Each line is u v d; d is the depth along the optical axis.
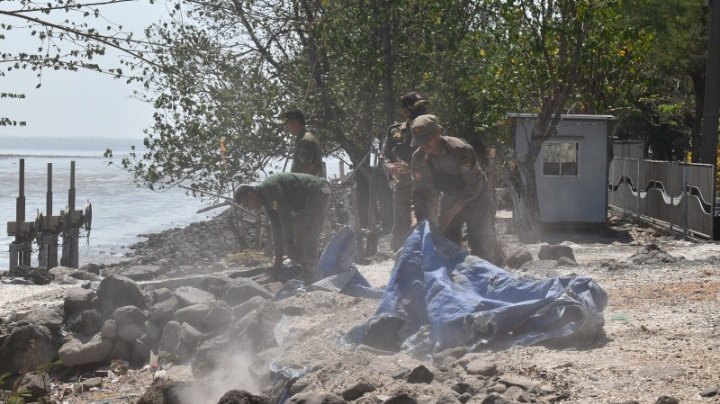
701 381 6.07
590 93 24.50
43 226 22.61
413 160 8.86
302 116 12.23
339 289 10.05
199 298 9.71
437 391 6.02
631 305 8.75
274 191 10.77
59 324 9.66
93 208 47.16
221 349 8.34
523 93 22.97
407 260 7.92
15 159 163.75
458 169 8.70
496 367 6.48
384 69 21.97
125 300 9.84
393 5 21.53
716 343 7.06
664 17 26.91
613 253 14.89
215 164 20.31
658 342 7.16
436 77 23.17
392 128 12.14
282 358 7.33
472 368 6.47
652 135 46.19
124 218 41.78
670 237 19.72
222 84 19.62
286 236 10.91
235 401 5.98
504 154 25.23
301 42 22.06
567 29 20.05
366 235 14.91
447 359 6.94
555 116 20.19
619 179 25.89
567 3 20.11
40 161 148.88
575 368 6.50
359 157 23.28
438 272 7.76
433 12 22.14
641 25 26.83
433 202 9.58
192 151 20.58
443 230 8.88
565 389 6.04
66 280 14.31
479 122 23.67
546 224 21.11
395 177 11.62
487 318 7.23
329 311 9.20
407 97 11.48
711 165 18.00
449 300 7.46
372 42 22.50
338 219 16.83
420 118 8.66
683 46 27.25
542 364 6.62
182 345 9.08
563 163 21.06
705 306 8.52
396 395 5.81
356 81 22.47
